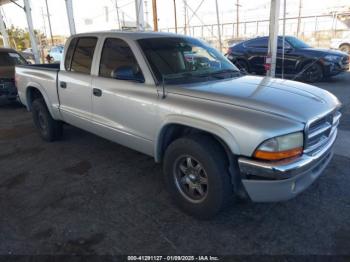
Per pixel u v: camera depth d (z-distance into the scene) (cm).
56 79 459
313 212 307
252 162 249
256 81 347
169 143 329
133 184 375
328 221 293
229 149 265
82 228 294
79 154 474
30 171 420
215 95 288
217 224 294
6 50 932
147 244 271
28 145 524
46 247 270
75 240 278
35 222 305
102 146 504
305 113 264
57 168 427
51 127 514
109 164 434
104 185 375
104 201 339
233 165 269
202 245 268
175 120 294
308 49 1080
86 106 412
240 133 251
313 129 272
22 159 464
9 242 277
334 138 320
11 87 802
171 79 331
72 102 438
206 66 377
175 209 321
